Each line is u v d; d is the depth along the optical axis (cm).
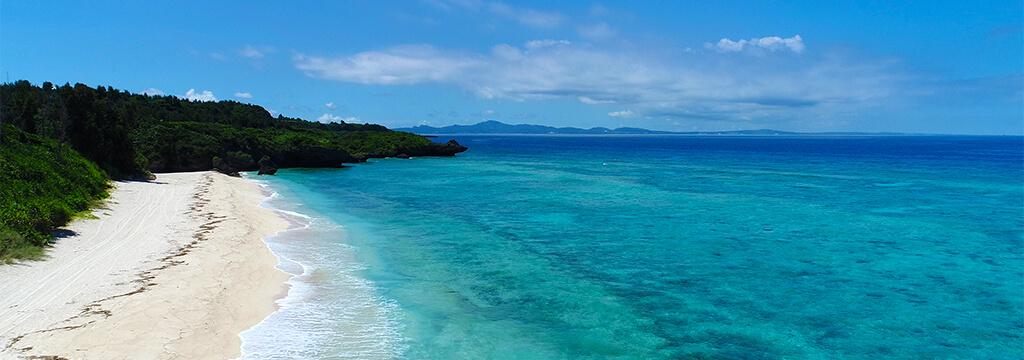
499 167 8019
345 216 3350
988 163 8919
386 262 2222
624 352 1415
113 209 2914
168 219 2725
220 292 1658
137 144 5653
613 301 1803
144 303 1497
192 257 2011
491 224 3130
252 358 1268
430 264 2209
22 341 1221
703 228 3047
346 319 1562
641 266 2239
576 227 3058
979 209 3800
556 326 1577
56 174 2850
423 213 3516
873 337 1542
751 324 1627
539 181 5747
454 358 1341
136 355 1201
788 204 3994
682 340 1499
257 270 1953
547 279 2033
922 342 1512
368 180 5828
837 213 3594
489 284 1956
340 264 2159
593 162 9431
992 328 1608
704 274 2133
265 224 2888
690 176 6381
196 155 5906
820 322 1647
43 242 1998
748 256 2417
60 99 4081
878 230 3009
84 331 1293
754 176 6353
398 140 10969
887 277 2111
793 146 19712
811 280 2062
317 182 5572
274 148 7444
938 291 1945
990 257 2419
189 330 1362
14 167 2494
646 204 3966
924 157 11012
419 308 1686
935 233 2936
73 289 1585
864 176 6338
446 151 11556
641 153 13550
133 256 1981
